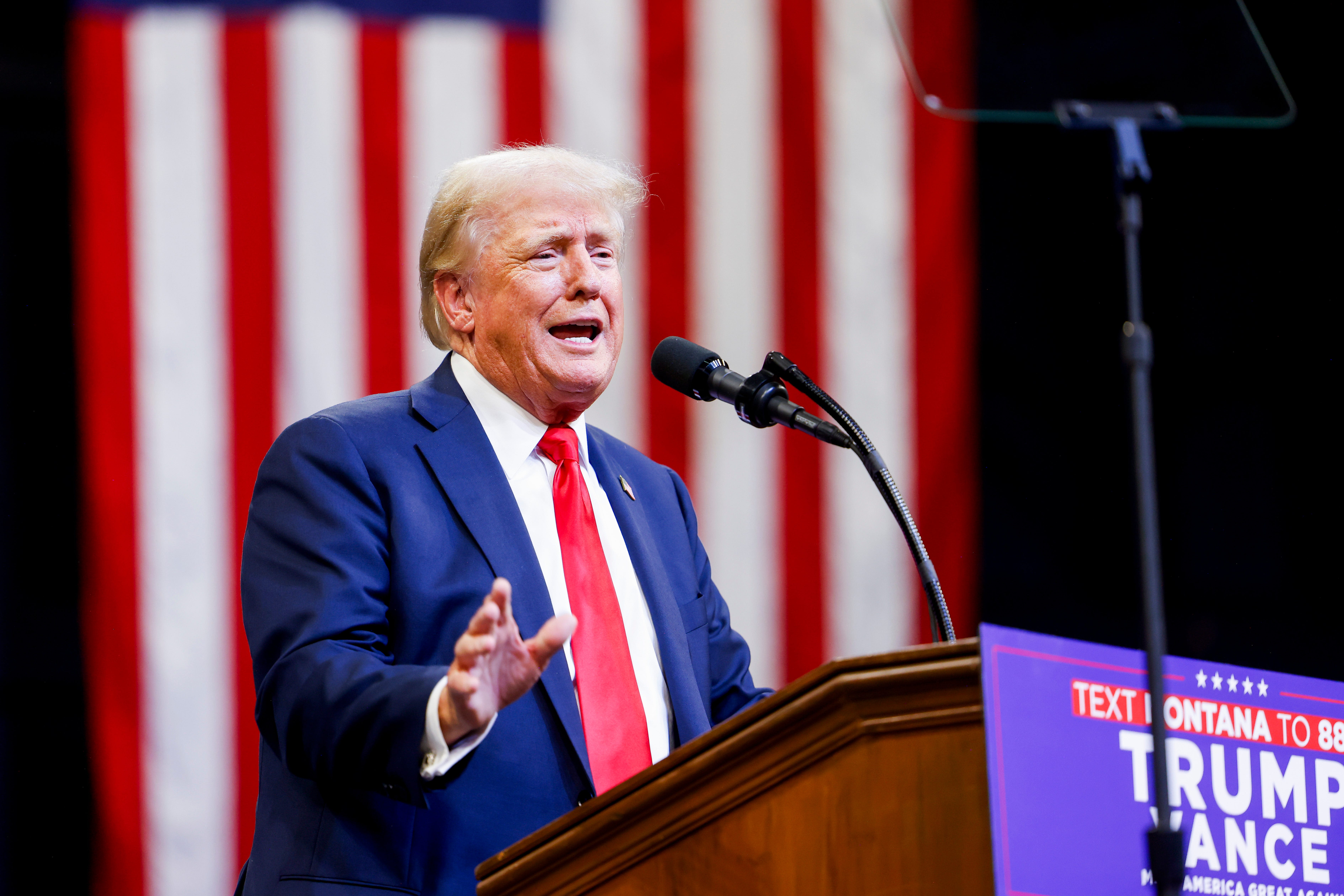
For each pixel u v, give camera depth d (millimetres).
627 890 4711
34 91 15188
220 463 13555
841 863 4516
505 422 7375
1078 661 4574
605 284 7469
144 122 13625
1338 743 4848
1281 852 4680
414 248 13836
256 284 13672
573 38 14297
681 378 6949
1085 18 5793
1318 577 16375
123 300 13539
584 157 7762
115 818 13336
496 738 6359
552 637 4945
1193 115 5574
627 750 6652
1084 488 16328
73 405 14977
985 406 16328
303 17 13883
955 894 4453
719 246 14414
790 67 14562
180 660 13453
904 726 4535
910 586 14438
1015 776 4367
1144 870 4445
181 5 13781
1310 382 16547
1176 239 16703
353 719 5480
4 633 14727
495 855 5684
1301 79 16781
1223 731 4707
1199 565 16453
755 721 4602
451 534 6789
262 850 6383
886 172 14602
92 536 13438
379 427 7000
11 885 14562
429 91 13992
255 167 13734
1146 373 4836
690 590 7695
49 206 15117
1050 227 16516
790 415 6648
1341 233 16656
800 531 14391
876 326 14539
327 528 6492
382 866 6062
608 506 7578
